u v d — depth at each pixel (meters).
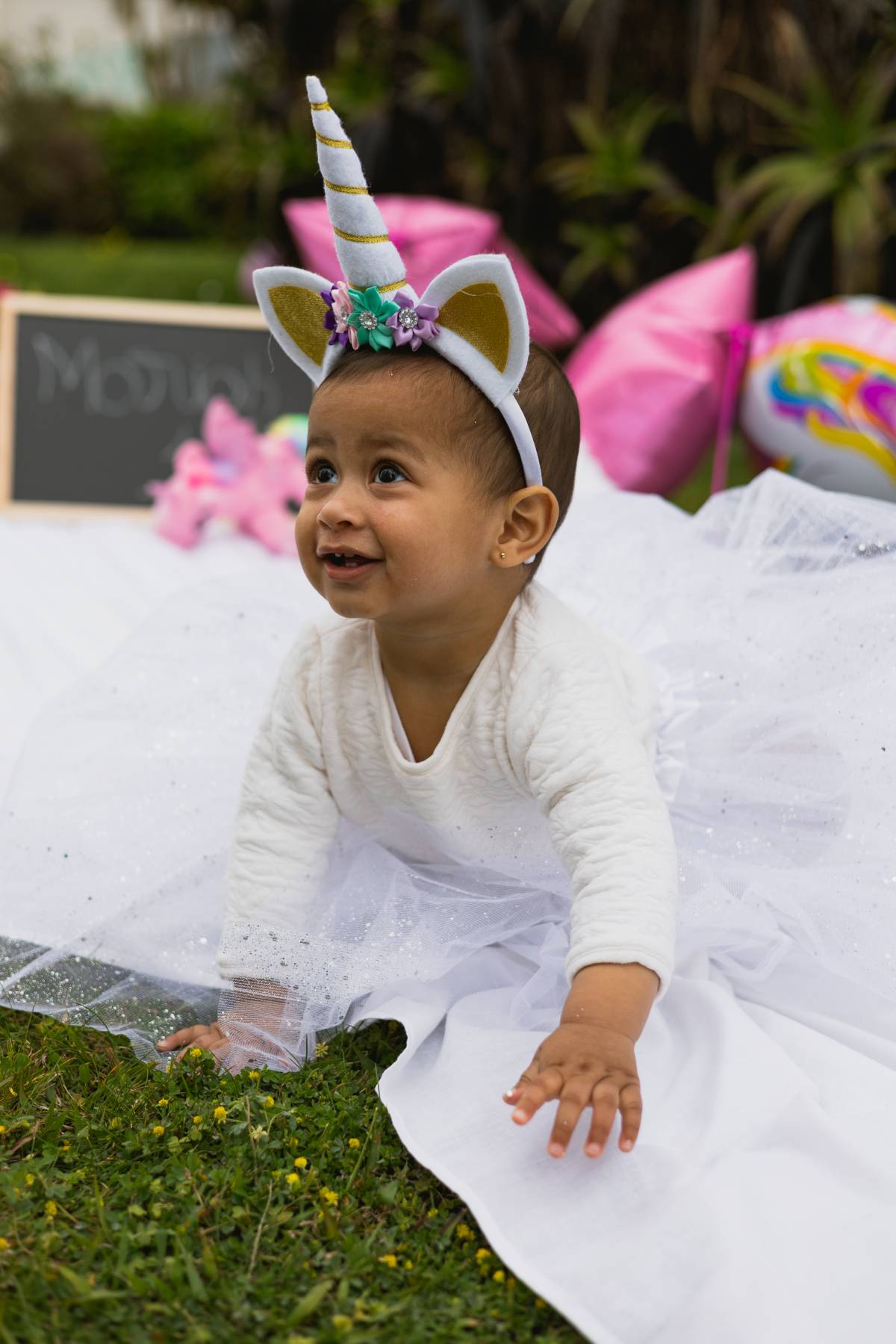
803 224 4.64
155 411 4.03
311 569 1.56
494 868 1.77
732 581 2.04
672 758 1.83
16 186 9.95
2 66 10.30
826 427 3.39
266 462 3.70
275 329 1.72
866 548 2.03
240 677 2.14
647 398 3.74
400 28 5.21
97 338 4.06
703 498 4.55
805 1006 1.77
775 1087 1.50
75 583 3.37
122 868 1.92
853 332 3.40
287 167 5.65
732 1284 1.27
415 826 1.76
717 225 4.80
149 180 9.95
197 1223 1.36
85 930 1.87
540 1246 1.34
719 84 4.62
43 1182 1.41
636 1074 1.41
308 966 1.69
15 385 3.95
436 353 1.51
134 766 2.04
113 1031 1.75
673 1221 1.34
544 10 4.69
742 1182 1.39
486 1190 1.41
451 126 5.16
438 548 1.51
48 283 7.84
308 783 1.72
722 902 1.69
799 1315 1.25
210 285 7.92
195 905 1.92
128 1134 1.51
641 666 1.83
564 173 4.94
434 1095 1.56
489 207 5.18
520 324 1.46
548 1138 1.47
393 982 1.69
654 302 3.90
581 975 1.49
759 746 1.86
